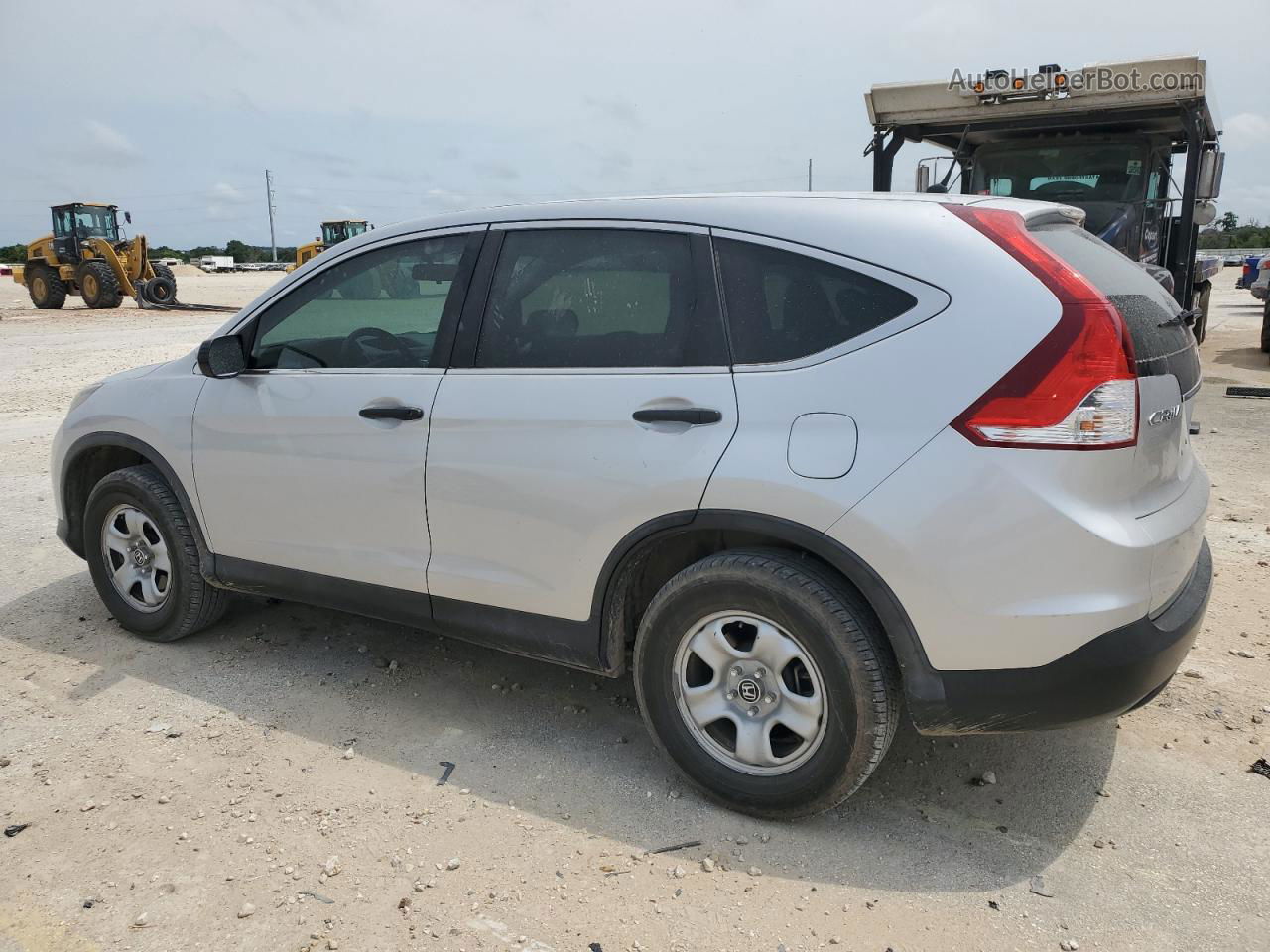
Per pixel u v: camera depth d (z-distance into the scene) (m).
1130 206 9.53
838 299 2.70
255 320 3.81
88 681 3.86
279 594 3.82
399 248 3.49
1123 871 2.68
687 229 2.96
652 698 3.01
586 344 3.04
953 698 2.59
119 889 2.62
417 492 3.31
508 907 2.54
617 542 2.93
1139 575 2.50
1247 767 3.19
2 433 9.07
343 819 2.93
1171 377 2.76
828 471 2.59
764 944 2.41
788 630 2.73
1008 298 2.50
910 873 2.68
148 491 4.02
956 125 9.68
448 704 3.69
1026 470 2.43
